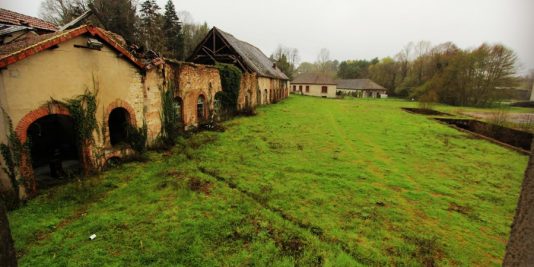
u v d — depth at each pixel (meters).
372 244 5.75
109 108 9.53
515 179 10.21
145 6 43.31
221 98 19.78
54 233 5.77
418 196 8.30
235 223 6.29
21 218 6.29
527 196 1.73
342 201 7.69
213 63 25.30
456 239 6.13
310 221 6.53
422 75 61.31
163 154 11.43
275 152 12.30
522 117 29.59
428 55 62.62
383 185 9.04
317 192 8.20
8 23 10.90
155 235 5.76
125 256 5.12
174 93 13.35
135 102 10.66
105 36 8.90
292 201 7.54
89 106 8.70
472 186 9.37
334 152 12.81
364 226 6.43
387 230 6.31
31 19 12.77
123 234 5.78
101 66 9.09
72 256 5.10
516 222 1.83
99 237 5.67
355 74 92.19
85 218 6.35
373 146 14.38
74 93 8.27
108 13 35.72
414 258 5.36
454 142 16.25
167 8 51.00
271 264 5.01
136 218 6.39
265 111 26.11
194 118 15.58
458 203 7.98
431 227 6.57
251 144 13.51
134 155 10.55
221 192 7.91
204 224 6.20
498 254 5.68
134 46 11.80
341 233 6.08
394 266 5.12
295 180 9.06
